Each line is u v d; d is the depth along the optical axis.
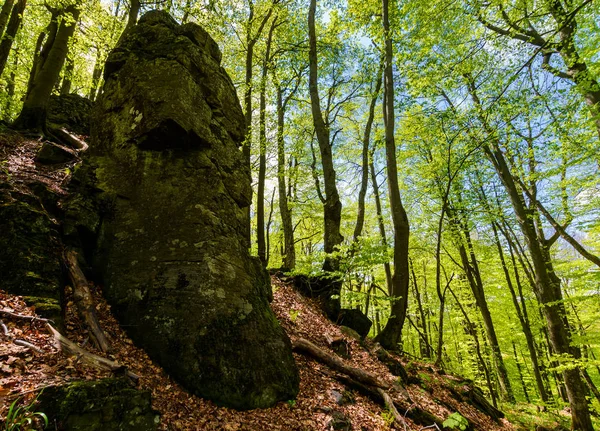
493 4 8.53
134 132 6.57
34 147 8.73
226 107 8.09
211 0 13.06
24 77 19.02
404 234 10.64
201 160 6.68
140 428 3.29
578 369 11.42
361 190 14.56
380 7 13.55
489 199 16.27
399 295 10.67
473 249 18.02
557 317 11.61
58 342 3.88
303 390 5.84
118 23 16.34
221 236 6.07
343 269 9.84
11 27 10.60
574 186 12.11
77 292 5.03
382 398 6.58
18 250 4.79
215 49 8.73
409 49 12.15
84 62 17.59
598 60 8.02
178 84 6.75
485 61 9.84
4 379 3.12
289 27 16.52
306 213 21.12
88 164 6.76
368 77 16.17
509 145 12.48
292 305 9.68
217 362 4.85
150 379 4.46
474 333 16.88
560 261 16.27
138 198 6.17
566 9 7.90
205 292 5.30
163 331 4.94
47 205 5.95
